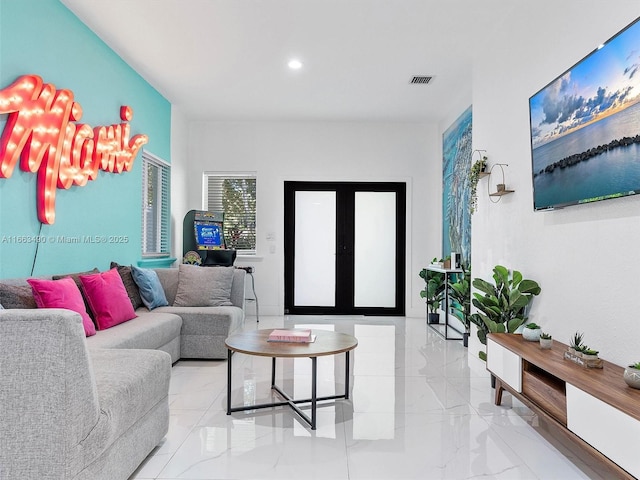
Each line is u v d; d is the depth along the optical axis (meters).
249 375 3.36
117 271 3.49
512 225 3.16
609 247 2.09
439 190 6.24
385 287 6.51
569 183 2.32
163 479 1.83
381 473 1.90
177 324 3.60
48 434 1.33
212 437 2.25
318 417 2.54
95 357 2.06
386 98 5.26
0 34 2.56
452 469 1.93
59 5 3.13
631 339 1.95
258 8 3.28
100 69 3.72
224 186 6.45
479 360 3.79
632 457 1.47
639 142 1.79
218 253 5.61
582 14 2.33
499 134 3.42
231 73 4.51
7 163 2.56
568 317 2.45
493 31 3.57
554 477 1.87
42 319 1.33
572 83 2.28
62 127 3.02
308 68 4.38
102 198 3.77
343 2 3.20
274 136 6.32
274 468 1.93
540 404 2.16
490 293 3.12
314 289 6.52
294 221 6.50
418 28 3.56
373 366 3.67
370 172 6.32
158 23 3.49
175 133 5.66
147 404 1.92
